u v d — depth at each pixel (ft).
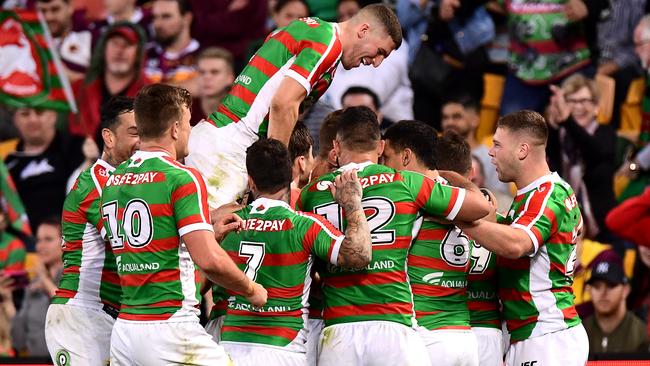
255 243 66.03
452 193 66.64
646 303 109.60
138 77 120.78
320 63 72.74
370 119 68.13
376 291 66.08
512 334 72.08
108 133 71.72
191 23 120.88
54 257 111.34
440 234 68.80
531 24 115.96
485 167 113.80
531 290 70.69
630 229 106.63
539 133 71.00
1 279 110.63
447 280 69.10
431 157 69.62
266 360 65.57
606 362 92.99
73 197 71.82
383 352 65.31
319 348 67.51
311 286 72.02
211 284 75.51
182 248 63.57
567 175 114.73
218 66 116.67
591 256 107.45
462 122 115.85
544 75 116.26
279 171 66.59
